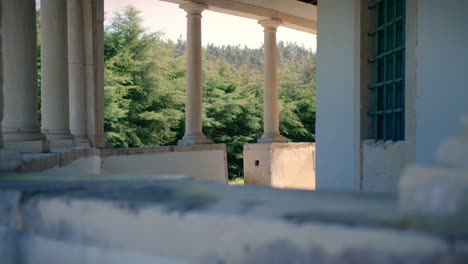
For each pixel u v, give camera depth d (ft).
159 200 9.82
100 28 65.46
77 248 10.37
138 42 148.36
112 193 11.00
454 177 7.23
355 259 6.99
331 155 44.73
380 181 36.96
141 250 9.37
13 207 11.66
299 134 175.94
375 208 8.36
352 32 41.16
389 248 6.72
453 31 27.20
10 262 11.71
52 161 33.14
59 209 10.66
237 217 8.16
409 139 32.22
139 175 15.52
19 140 36.88
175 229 8.87
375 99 39.47
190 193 10.80
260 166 83.15
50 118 54.03
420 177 7.61
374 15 40.47
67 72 55.11
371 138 40.04
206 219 8.48
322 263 7.27
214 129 159.94
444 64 28.17
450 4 27.43
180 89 156.15
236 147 161.07
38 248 11.13
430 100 29.63
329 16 45.16
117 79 137.39
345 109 42.34
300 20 91.45
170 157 69.87
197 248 8.59
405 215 7.62
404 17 34.65
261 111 170.09
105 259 9.91
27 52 38.60
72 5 63.16
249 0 81.51
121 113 136.36
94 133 64.03
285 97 182.70
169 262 8.98
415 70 31.45
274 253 7.73
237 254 8.13
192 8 75.36
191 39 76.13
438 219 7.24
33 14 39.24
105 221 9.89
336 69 43.93
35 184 12.86
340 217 7.61
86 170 51.90
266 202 9.31
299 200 9.59
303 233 7.46
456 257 6.21
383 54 37.70
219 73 173.88
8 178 14.67
